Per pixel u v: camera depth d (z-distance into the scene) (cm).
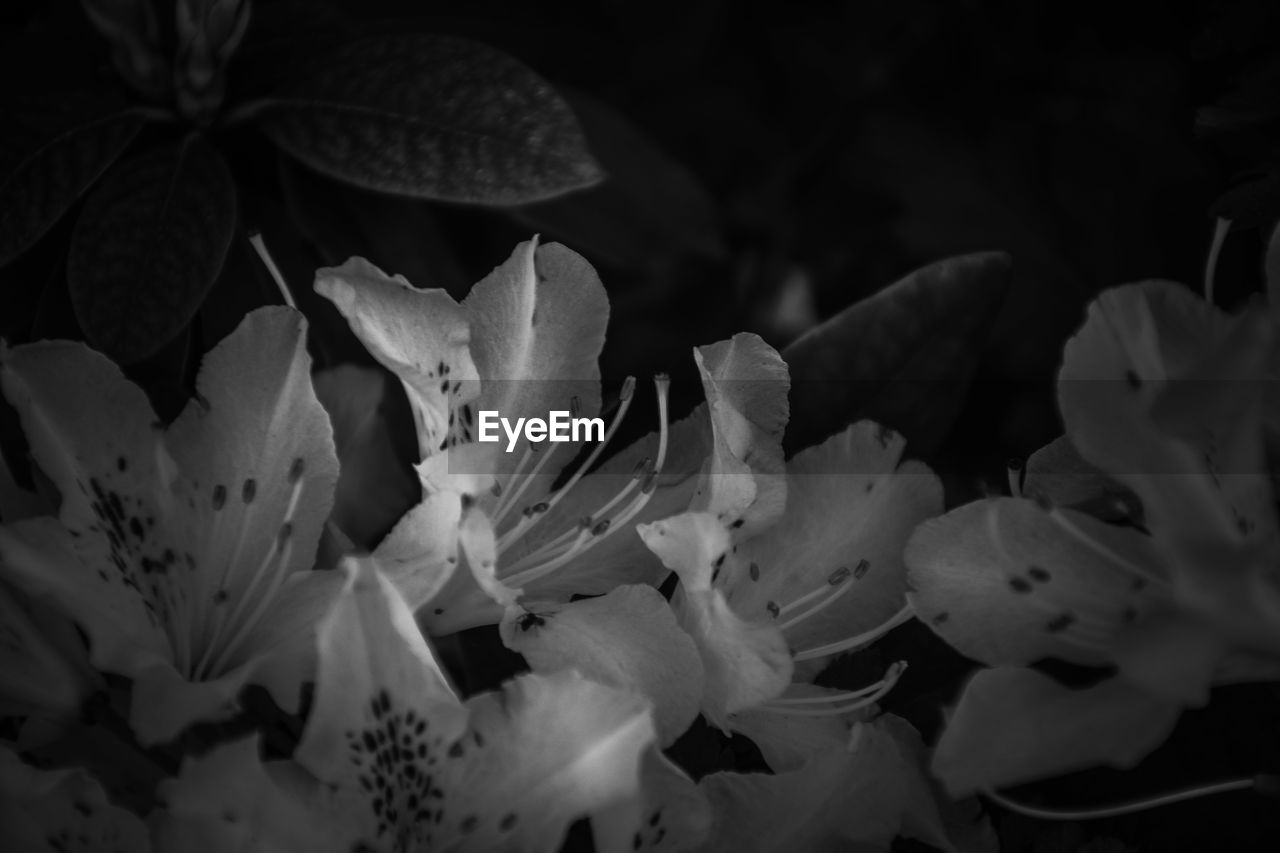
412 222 40
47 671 31
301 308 38
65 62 38
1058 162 48
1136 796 34
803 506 34
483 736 30
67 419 32
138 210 36
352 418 36
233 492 33
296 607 32
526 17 47
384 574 30
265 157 39
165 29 39
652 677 31
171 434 32
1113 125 48
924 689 35
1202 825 33
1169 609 30
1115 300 31
